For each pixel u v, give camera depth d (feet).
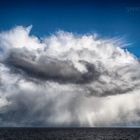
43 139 304.50
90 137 343.87
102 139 312.50
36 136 352.90
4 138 311.88
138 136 369.91
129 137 348.18
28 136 349.82
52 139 305.73
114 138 329.11
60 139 307.37
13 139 300.61
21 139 301.02
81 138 325.62
